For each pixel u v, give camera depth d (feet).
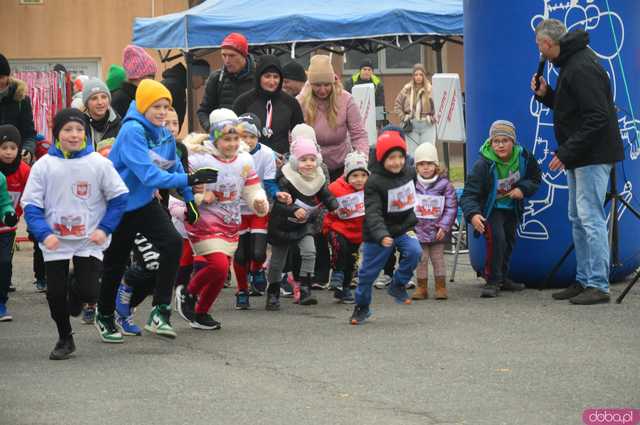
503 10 41.52
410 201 35.12
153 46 70.49
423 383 26.35
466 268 49.29
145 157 31.48
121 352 31.19
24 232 66.85
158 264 32.86
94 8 114.42
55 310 30.17
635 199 41.83
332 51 76.48
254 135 38.88
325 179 39.14
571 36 37.73
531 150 41.32
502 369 27.71
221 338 33.17
